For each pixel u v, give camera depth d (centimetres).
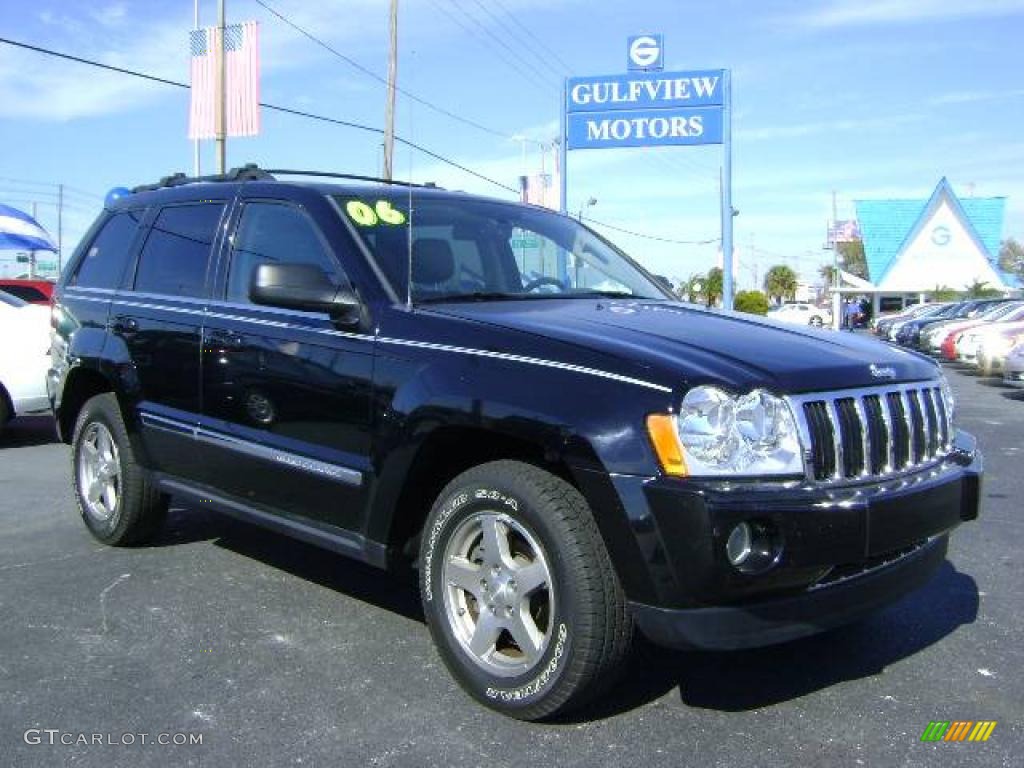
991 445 982
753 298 4188
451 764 313
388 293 400
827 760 316
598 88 2136
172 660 396
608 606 320
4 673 383
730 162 2088
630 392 315
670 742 328
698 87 2084
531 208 530
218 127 2052
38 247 1850
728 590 301
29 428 1080
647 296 485
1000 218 5688
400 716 347
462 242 454
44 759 316
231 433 454
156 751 322
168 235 530
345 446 397
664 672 386
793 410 320
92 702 358
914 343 2784
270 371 430
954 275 5372
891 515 327
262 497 444
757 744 327
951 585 502
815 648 413
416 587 490
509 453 363
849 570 335
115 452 545
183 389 484
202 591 482
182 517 630
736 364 328
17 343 920
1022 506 686
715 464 306
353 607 459
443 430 358
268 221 466
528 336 351
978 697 365
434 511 368
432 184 527
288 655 402
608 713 350
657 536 303
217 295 478
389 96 2361
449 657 363
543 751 321
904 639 424
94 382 571
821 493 315
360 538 395
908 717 348
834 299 5875
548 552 327
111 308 544
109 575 507
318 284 398
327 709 352
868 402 345
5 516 641
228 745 326
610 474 309
